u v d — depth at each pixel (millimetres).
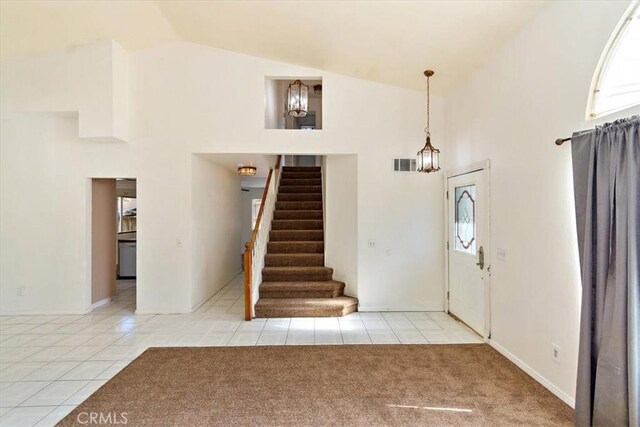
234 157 4871
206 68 4516
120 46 4301
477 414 2273
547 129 2561
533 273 2740
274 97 5941
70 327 4004
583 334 2061
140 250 4527
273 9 3324
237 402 2428
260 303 4375
